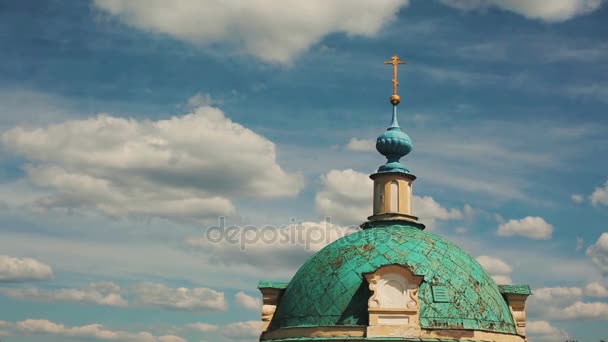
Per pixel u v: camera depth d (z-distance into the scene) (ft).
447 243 207.00
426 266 194.18
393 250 197.77
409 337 181.78
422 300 187.52
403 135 221.46
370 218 217.77
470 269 199.82
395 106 226.38
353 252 199.72
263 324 204.54
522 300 204.64
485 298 194.29
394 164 219.82
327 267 199.21
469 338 184.55
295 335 191.01
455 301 189.06
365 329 183.32
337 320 187.73
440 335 183.62
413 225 215.72
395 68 228.63
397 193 217.36
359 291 189.67
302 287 199.52
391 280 185.57
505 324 194.70
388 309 183.62
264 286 207.62
